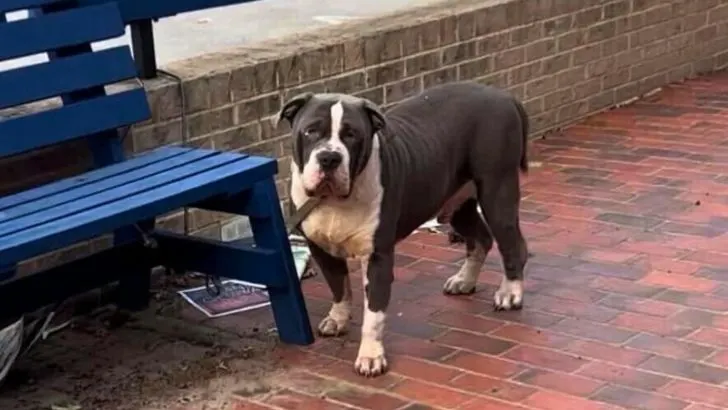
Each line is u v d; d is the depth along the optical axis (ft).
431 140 12.25
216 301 13.58
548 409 11.27
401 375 11.92
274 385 11.84
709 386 11.58
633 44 20.39
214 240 12.92
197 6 14.10
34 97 12.32
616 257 14.34
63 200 11.58
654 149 18.16
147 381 12.00
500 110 12.64
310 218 11.83
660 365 11.95
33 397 11.76
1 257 10.46
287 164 14.97
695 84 21.62
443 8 17.24
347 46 15.48
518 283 13.12
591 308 13.11
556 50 18.79
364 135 11.34
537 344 12.42
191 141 13.97
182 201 11.62
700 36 22.00
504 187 12.75
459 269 14.20
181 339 12.80
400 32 16.15
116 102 12.85
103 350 12.63
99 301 13.48
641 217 15.53
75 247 13.24
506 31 17.79
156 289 13.84
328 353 12.39
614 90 20.21
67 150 13.04
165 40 16.71
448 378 11.85
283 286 12.43
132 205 11.33
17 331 11.94
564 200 16.19
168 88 13.66
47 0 12.74
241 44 15.70
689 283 13.62
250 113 14.48
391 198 11.79
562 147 18.37
